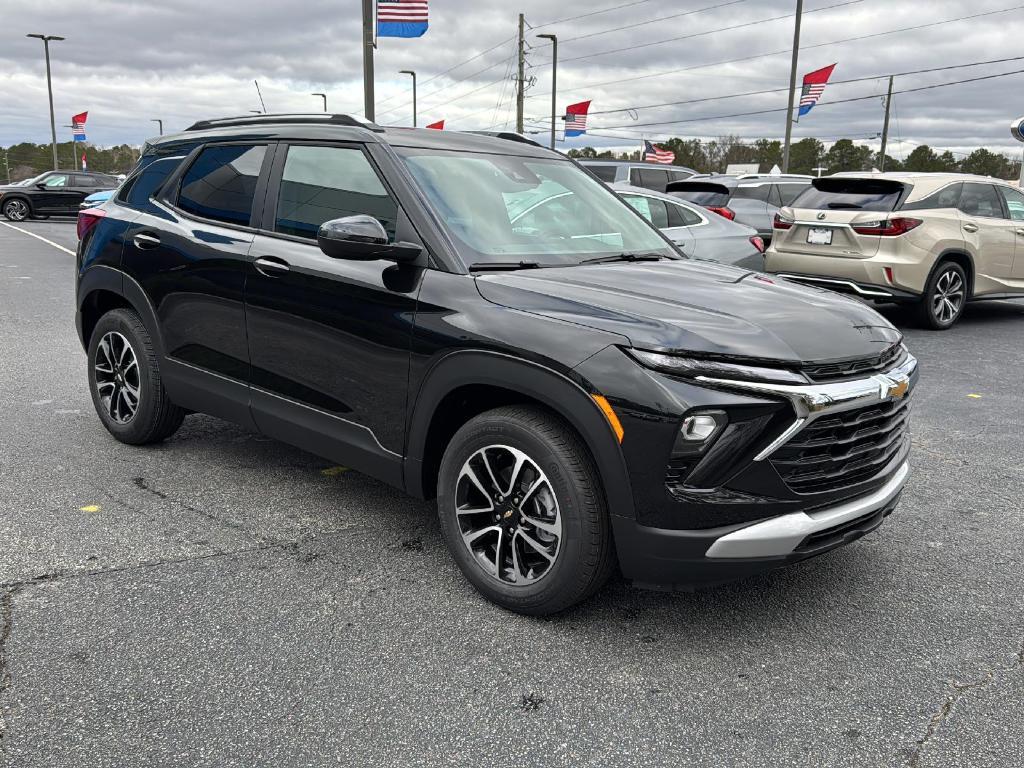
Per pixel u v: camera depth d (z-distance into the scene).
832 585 3.36
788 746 2.37
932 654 2.86
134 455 4.65
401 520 3.87
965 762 2.31
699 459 2.59
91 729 2.34
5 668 2.62
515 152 4.04
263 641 2.82
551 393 2.75
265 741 2.32
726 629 3.00
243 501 4.04
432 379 3.09
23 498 4.00
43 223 28.23
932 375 7.29
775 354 2.65
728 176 14.67
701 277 3.40
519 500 2.97
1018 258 10.21
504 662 2.74
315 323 3.51
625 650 2.84
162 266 4.23
